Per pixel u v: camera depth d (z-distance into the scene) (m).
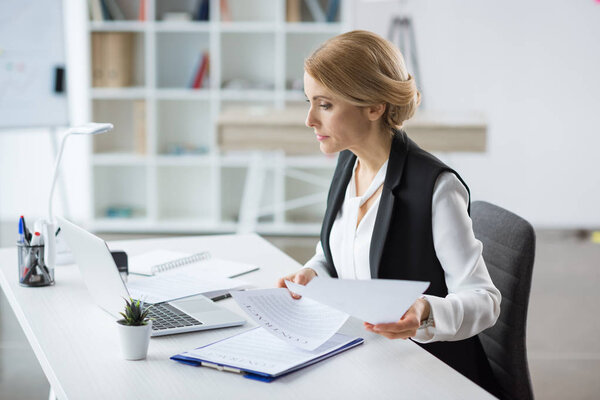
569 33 5.11
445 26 5.14
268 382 1.10
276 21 5.11
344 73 1.36
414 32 5.16
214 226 5.08
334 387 1.09
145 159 4.98
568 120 5.20
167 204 5.45
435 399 1.05
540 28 5.12
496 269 1.56
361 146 1.48
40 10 4.32
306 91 1.42
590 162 5.23
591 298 3.78
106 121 5.21
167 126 5.29
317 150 3.86
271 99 5.19
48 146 5.47
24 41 4.29
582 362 2.94
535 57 5.14
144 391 1.07
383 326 1.14
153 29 4.86
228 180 5.34
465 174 5.29
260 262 1.86
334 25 4.87
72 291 1.56
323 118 1.42
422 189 1.42
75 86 5.38
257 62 5.19
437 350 1.46
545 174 5.26
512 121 5.22
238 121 3.85
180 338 1.29
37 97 4.38
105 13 4.87
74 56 5.36
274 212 5.30
